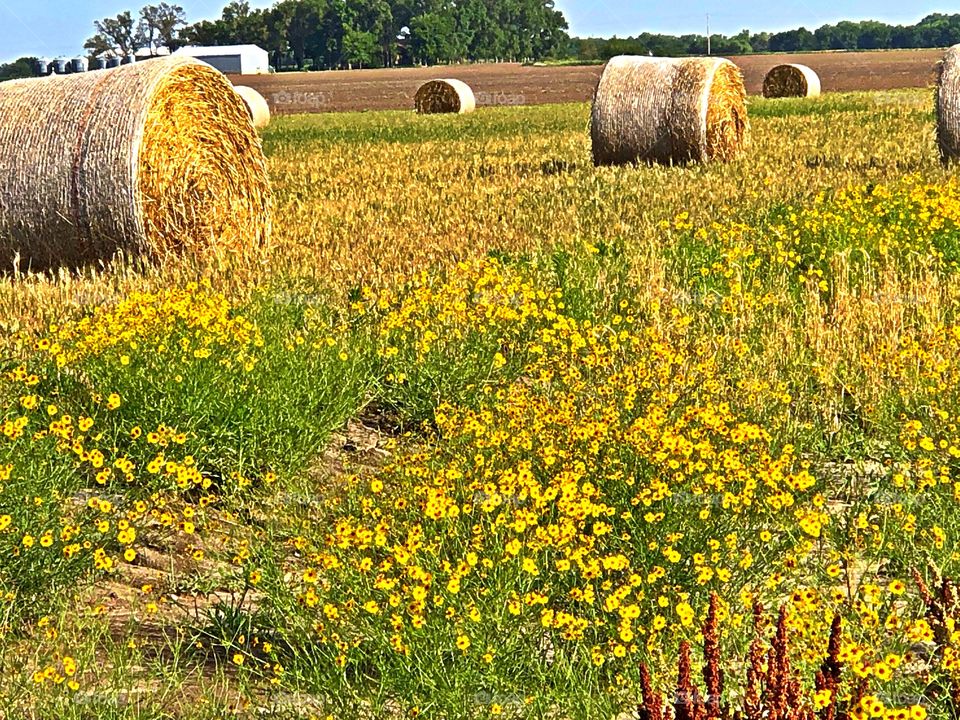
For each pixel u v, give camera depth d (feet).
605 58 366.63
